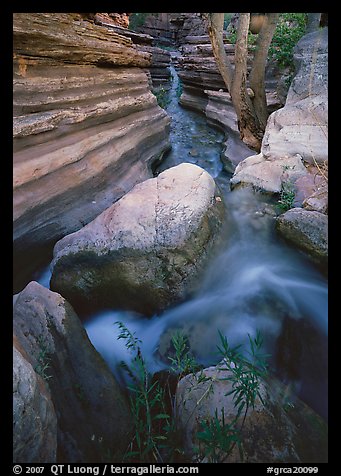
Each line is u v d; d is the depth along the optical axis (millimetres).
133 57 8445
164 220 3414
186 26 25188
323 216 3557
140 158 7258
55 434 1782
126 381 2734
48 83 4742
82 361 2389
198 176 3980
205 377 2125
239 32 6707
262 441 1843
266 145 5711
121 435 2133
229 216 4203
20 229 3814
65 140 4887
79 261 3465
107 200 5324
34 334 2365
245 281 3480
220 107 11555
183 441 1972
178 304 3299
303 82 6781
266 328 2998
